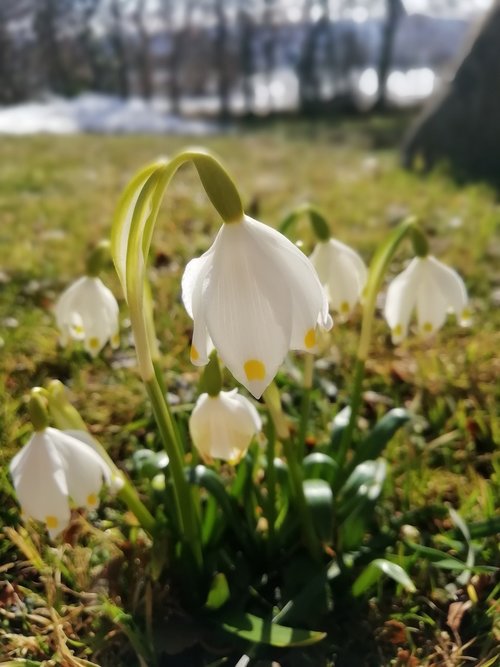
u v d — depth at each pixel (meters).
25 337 0.24
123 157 0.62
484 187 0.47
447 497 0.18
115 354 0.24
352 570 0.15
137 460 0.16
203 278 0.10
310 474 0.16
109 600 0.14
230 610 0.13
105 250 0.14
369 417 0.21
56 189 0.48
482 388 0.21
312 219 0.14
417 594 0.15
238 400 0.13
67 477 0.11
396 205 0.41
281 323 0.09
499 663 0.13
